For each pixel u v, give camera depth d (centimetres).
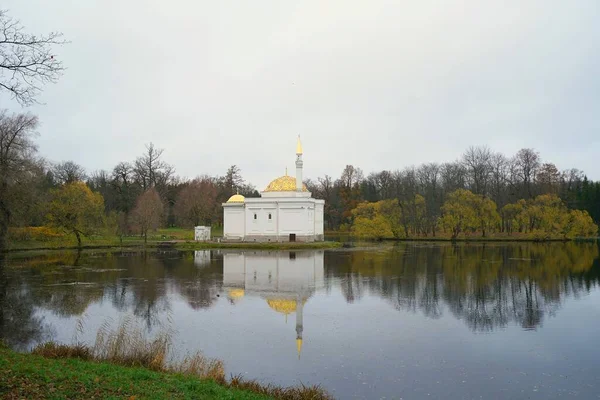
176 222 12669
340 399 1742
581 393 1819
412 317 3017
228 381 1838
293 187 9862
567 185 13125
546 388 1867
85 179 13375
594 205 12269
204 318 2970
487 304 3416
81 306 3312
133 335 2470
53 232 7962
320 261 6300
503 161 12031
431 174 13338
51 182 10519
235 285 4234
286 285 4241
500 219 10700
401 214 12050
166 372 1823
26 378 1429
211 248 8375
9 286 4141
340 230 14588
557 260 6347
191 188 12388
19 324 2817
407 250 8181
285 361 2159
